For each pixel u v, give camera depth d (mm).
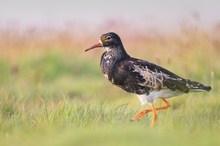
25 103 15164
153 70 13594
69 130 11391
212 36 20141
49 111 12758
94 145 9859
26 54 22531
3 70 20781
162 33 21781
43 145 10320
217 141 10047
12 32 23125
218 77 17906
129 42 23516
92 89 17844
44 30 24016
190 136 10852
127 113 13414
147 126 12750
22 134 11492
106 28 24047
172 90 13695
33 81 20094
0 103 13992
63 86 19062
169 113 14180
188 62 18609
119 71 13727
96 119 12359
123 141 9953
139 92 13766
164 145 9742
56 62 22188
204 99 15812
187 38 19141
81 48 23938
